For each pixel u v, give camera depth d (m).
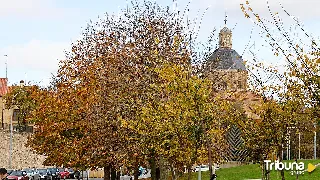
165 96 20.08
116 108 28.20
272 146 18.55
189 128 17.61
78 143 32.34
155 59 22.92
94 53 35.81
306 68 14.30
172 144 18.92
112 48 32.84
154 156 26.03
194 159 18.92
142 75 25.19
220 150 20.38
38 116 35.69
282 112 17.33
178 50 21.02
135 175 29.89
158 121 19.55
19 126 85.75
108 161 29.83
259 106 18.38
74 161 32.66
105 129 29.33
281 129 18.05
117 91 28.16
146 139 21.89
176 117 18.19
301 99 14.89
